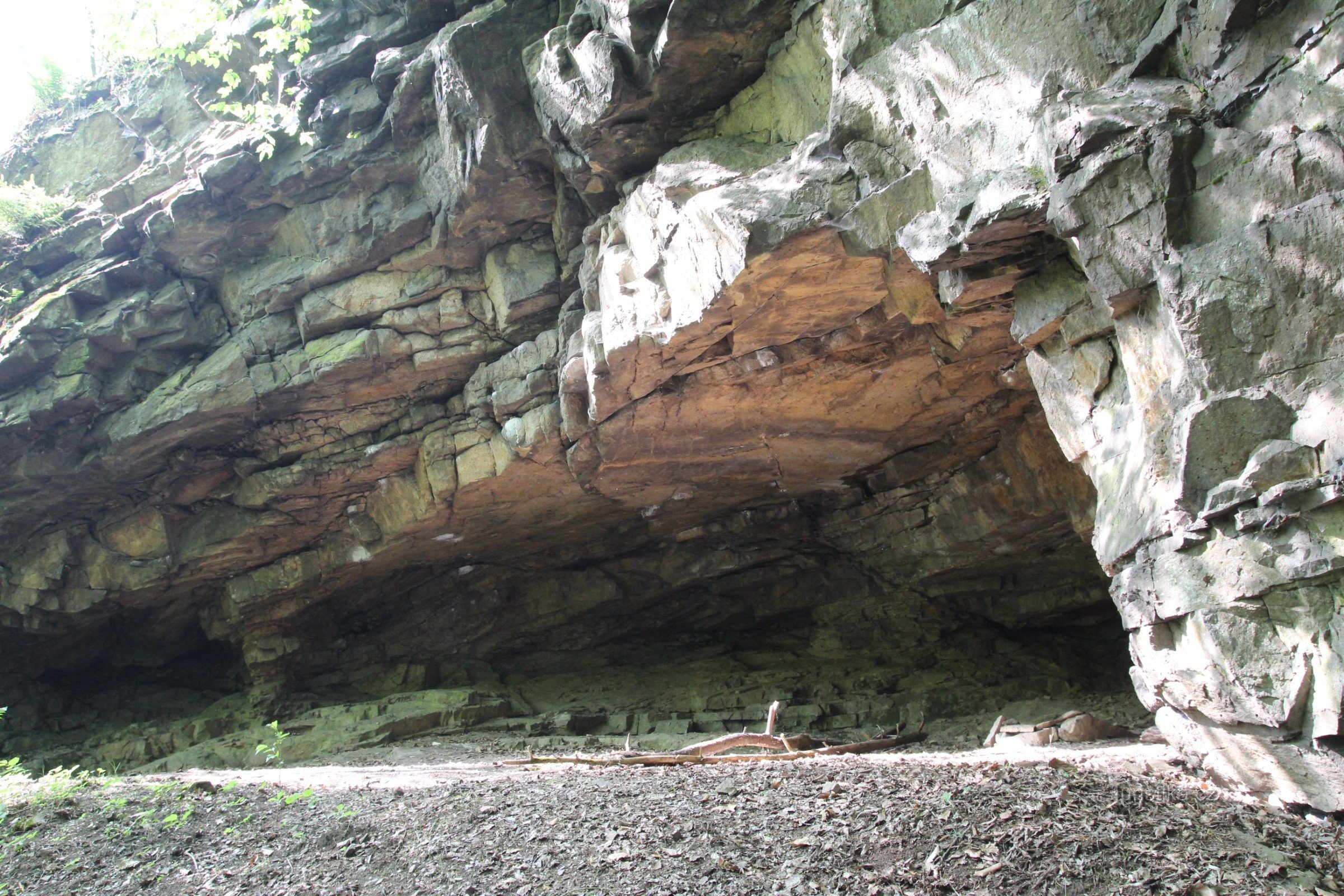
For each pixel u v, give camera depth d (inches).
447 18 583.2
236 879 235.1
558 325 584.1
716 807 261.3
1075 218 253.0
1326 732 208.8
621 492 666.8
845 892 193.6
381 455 673.0
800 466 627.8
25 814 302.8
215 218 637.3
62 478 681.6
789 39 380.2
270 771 505.4
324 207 621.0
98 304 669.3
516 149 513.0
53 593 733.3
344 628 894.4
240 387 639.8
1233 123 233.9
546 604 881.5
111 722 836.0
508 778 365.4
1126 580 268.7
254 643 817.5
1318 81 214.8
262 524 721.0
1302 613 212.8
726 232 353.4
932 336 444.1
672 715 743.1
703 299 390.0
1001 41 283.7
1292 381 215.9
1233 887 184.9
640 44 399.9
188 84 727.7
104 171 753.0
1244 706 229.8
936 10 306.7
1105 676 732.0
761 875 205.3
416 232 601.0
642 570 855.1
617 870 215.0
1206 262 228.4
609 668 904.3
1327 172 211.8
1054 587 738.2
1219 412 226.7
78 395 642.2
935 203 309.3
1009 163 280.7
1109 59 260.7
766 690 754.2
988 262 306.2
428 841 250.2
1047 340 315.0
